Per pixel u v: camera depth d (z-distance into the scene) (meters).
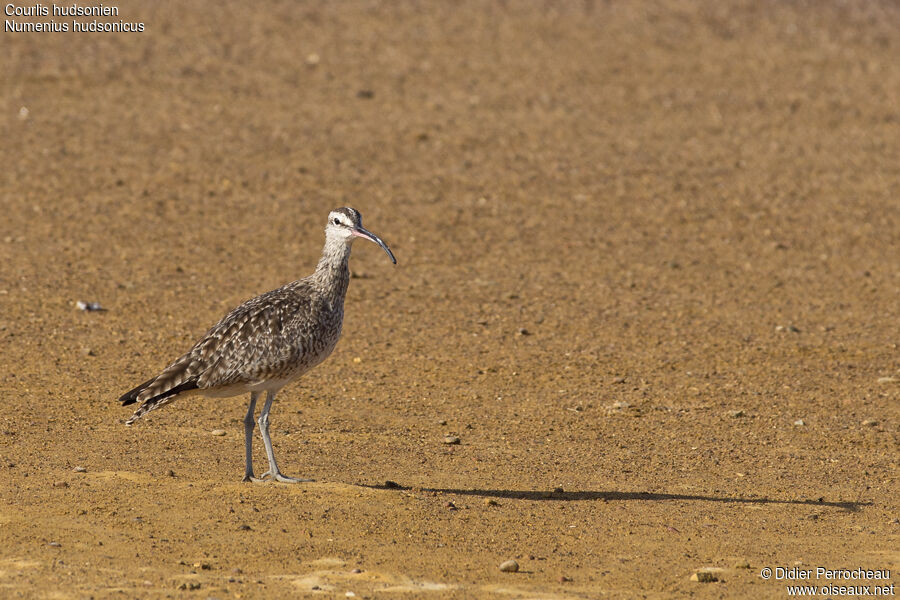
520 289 19.39
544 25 37.19
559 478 10.77
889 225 24.14
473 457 11.39
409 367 14.98
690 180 26.34
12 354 14.63
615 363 15.47
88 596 7.36
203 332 16.19
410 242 21.97
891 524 9.66
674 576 8.26
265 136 27.59
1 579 7.64
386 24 36.50
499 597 7.66
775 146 28.88
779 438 12.41
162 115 28.53
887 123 30.91
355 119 29.17
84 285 18.34
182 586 7.59
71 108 28.56
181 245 21.00
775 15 39.66
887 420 13.12
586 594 7.81
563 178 26.09
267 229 22.22
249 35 34.88
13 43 32.31
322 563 8.22
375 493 9.80
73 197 23.27
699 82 33.44
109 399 12.94
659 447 11.99
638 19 38.25
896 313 18.56
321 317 10.05
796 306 18.91
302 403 13.21
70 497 9.44
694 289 19.81
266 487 9.82
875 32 38.91
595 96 31.84
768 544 9.05
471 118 29.67
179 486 9.81
